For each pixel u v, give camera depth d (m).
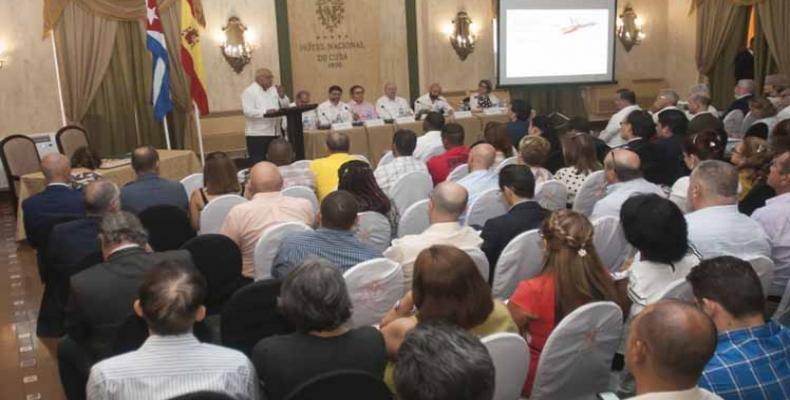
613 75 12.05
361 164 4.12
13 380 3.58
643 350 1.40
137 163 4.34
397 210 4.34
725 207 2.87
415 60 11.00
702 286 1.82
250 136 8.31
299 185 4.82
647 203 2.49
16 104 8.41
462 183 4.43
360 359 1.93
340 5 10.54
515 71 11.41
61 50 8.56
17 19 8.31
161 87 7.32
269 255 3.33
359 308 2.70
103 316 2.48
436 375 1.14
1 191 8.39
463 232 3.02
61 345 2.81
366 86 10.89
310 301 1.88
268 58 10.07
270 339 1.95
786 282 3.05
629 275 2.54
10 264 5.61
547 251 2.38
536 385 2.21
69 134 7.66
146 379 1.81
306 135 8.59
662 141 5.07
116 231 2.57
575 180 4.54
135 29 9.04
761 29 10.95
